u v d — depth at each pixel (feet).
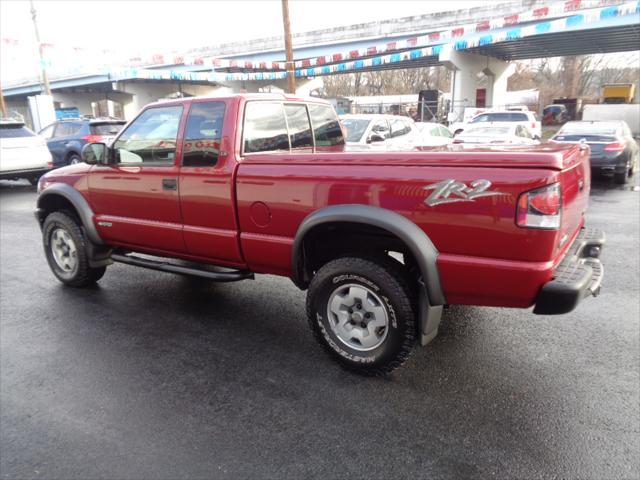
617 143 37.42
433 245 9.41
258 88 144.25
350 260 10.46
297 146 14.51
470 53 102.58
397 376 10.91
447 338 12.67
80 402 10.13
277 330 13.44
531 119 57.47
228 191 11.84
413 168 9.41
